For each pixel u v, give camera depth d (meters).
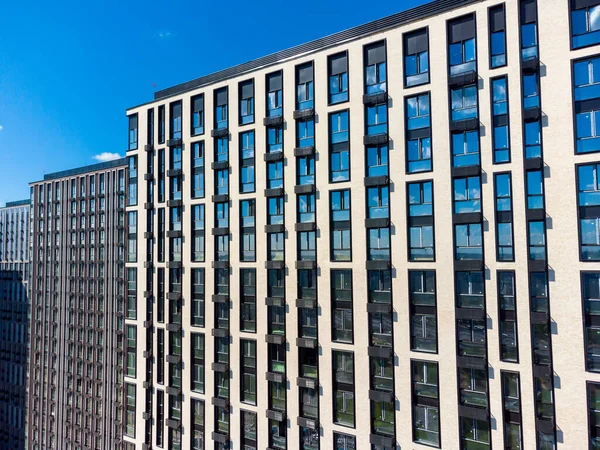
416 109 24.97
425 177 24.38
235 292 30.70
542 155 21.64
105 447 51.66
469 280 23.11
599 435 19.84
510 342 21.95
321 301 27.19
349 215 26.59
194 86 34.41
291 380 27.91
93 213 56.69
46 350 61.81
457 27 24.12
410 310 24.41
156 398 34.66
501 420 21.78
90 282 56.47
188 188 33.75
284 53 30.45
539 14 22.11
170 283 34.47
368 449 25.09
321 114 27.81
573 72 21.30
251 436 29.50
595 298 20.28
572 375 20.45
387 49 25.91
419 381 24.06
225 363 30.81
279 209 29.30
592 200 20.56
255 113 30.62
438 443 23.22
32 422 62.25
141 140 37.19
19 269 69.56
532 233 21.78
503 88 22.81
